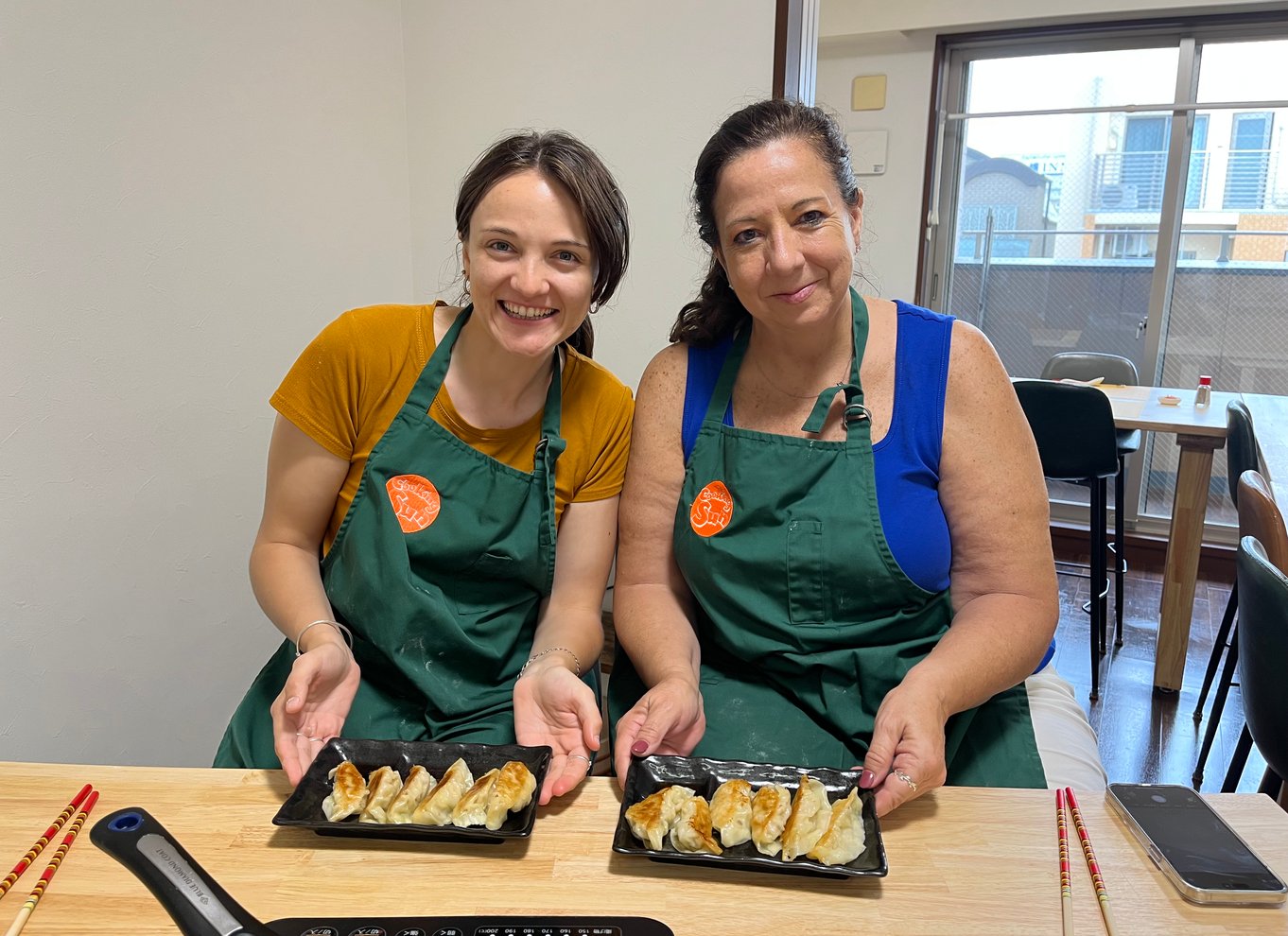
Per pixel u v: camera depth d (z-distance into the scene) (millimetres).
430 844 885
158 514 1844
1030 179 4363
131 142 1715
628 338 2506
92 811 926
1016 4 3947
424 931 746
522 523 1358
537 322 1226
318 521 1401
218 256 1920
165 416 1834
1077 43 4137
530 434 1379
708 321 1398
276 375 2105
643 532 1416
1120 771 2566
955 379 1280
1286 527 1933
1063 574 4133
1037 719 1467
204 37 1844
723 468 1328
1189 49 3938
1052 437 3045
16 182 1530
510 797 897
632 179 2395
